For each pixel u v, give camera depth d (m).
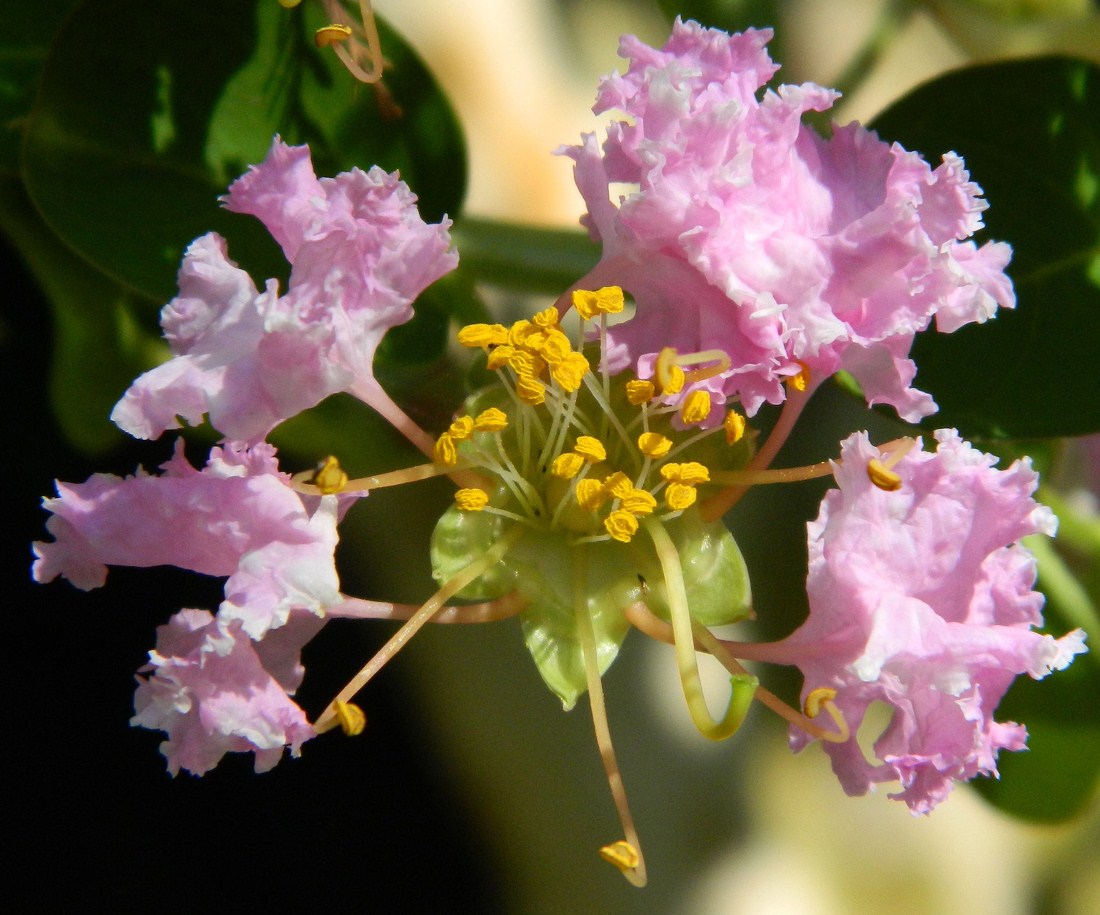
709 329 0.19
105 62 0.20
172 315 0.19
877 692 0.19
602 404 0.20
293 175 0.19
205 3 0.20
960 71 0.20
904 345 0.19
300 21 0.20
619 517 0.20
